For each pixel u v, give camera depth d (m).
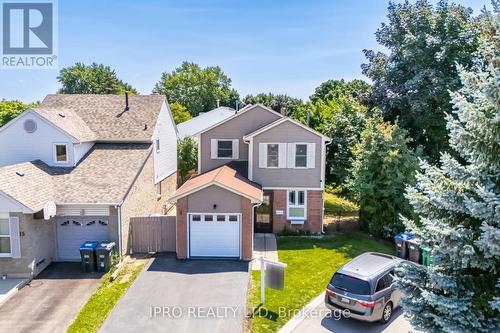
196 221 17.66
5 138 19.50
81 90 72.25
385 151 20.41
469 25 23.39
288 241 20.48
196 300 13.34
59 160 19.69
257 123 24.44
